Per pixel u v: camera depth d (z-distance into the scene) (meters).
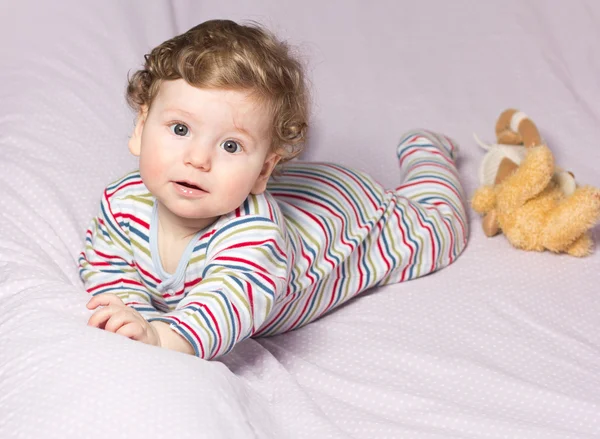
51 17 2.39
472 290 1.83
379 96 2.46
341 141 2.29
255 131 1.39
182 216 1.43
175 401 1.18
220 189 1.39
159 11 2.49
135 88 1.48
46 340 1.27
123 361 1.22
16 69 2.24
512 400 1.50
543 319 1.75
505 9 2.77
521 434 1.38
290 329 1.70
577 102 2.46
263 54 1.42
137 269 1.57
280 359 1.58
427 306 1.78
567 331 1.73
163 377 1.21
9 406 1.18
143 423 1.13
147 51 2.37
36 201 1.80
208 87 1.36
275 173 1.77
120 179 1.59
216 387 1.25
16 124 2.03
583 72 2.58
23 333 1.31
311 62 2.53
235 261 1.44
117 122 2.11
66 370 1.20
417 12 2.78
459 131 2.38
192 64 1.36
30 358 1.25
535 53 2.62
